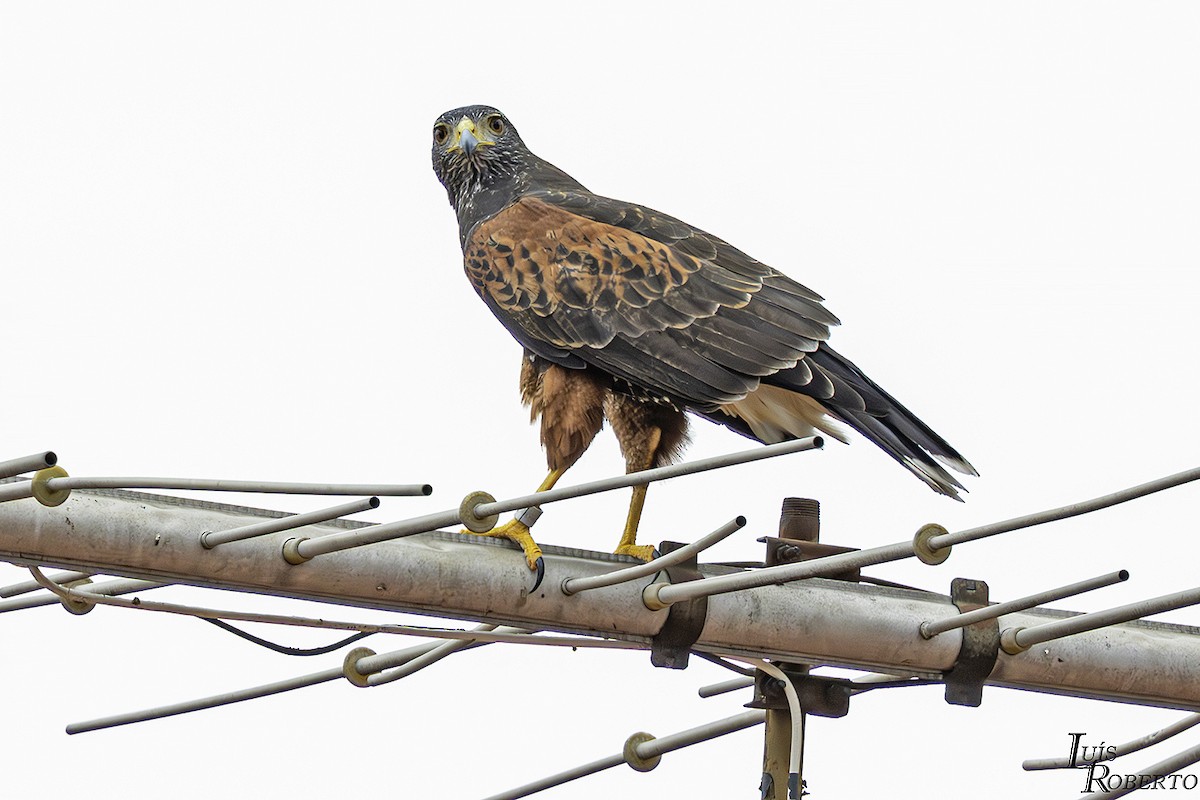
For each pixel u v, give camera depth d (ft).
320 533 33.04
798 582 38.17
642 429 42.37
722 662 37.78
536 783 45.44
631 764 44.98
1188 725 43.34
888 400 40.55
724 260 42.37
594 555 36.22
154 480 27.61
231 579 32.22
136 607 32.37
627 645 37.19
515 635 36.37
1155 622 41.73
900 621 38.55
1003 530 31.37
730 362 40.40
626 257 42.01
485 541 35.40
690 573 36.58
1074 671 40.16
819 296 41.73
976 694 39.34
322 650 38.40
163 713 44.39
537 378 43.45
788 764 40.04
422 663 42.14
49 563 30.66
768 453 28.37
